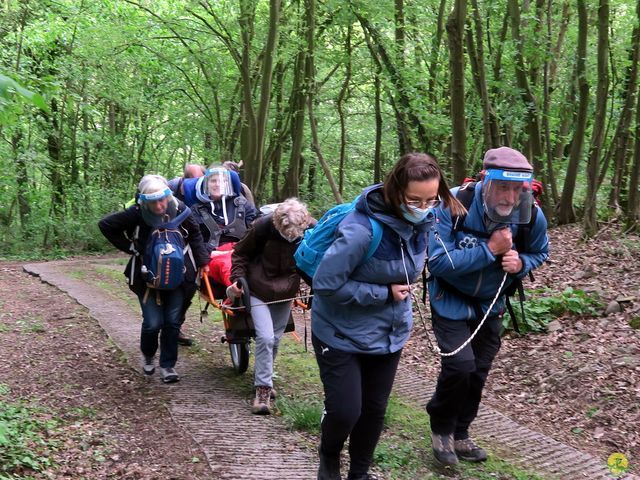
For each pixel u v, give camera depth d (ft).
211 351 23.41
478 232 12.84
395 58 42.52
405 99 41.83
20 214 75.61
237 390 19.04
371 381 11.86
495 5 38.75
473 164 47.44
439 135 42.52
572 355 20.67
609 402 17.58
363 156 78.74
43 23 63.21
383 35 44.06
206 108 66.64
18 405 16.49
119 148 81.15
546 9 41.73
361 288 10.92
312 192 72.08
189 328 27.09
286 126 56.65
